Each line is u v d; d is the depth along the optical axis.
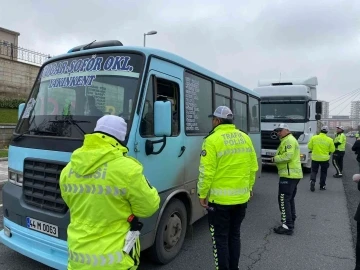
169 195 4.14
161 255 4.16
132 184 2.13
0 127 15.82
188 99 4.72
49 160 3.46
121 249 2.15
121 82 3.67
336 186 10.45
